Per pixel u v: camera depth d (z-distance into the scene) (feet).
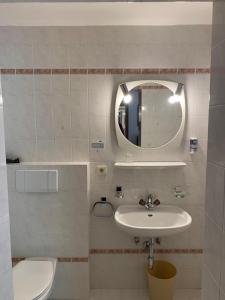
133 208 6.32
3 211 2.99
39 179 5.91
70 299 6.36
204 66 5.99
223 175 2.65
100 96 6.14
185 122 6.17
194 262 6.60
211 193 3.02
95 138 6.27
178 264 6.62
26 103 6.17
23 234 6.15
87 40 5.97
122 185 6.38
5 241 3.05
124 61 6.02
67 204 6.06
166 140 6.18
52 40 5.98
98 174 6.35
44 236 6.17
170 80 6.05
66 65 6.05
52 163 6.15
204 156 6.25
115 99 6.14
